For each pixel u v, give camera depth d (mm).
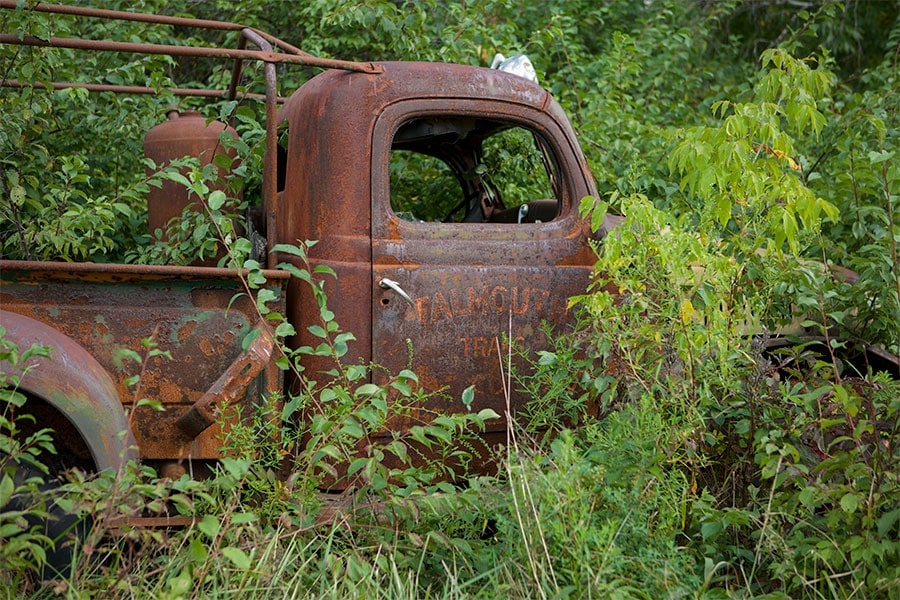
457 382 3736
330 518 3400
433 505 3297
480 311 3762
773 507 3447
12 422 2914
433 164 5078
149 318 3365
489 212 4707
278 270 3477
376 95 3703
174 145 4129
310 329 3369
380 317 3652
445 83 3799
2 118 4320
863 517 3176
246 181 4246
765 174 3676
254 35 3969
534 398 3695
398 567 3311
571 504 3051
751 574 3318
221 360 3428
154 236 4160
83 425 3086
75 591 2850
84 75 5715
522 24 8727
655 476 3266
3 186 4039
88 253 4570
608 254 3455
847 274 4699
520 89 3928
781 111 3893
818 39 11164
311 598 3107
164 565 3197
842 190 4973
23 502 3117
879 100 6074
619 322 3553
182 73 7582
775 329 4184
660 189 5516
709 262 3605
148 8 6336
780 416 3584
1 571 2998
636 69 7184
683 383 3502
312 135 3713
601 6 9719
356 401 3604
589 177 3984
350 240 3643
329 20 6000
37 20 3848
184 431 3373
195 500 3334
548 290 3855
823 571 3162
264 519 3377
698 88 9367
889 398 3631
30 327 3143
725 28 11711
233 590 3016
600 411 3877
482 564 3258
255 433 3479
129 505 3172
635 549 3205
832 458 3322
